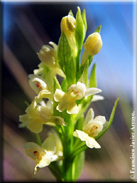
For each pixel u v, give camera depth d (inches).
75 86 4.4
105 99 10.6
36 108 4.6
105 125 5.1
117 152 11.1
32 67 14.5
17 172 11.1
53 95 4.7
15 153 11.6
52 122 4.5
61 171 5.1
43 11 14.2
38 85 4.7
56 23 14.6
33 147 4.6
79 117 5.0
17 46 14.4
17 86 13.3
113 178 10.7
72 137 4.9
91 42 4.7
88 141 4.4
